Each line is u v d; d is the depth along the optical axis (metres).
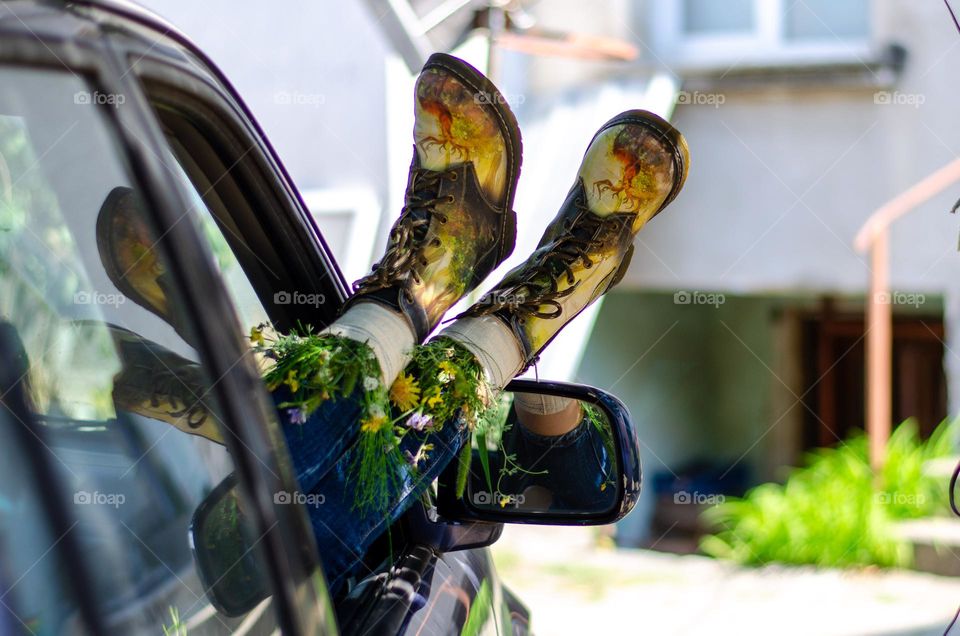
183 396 0.78
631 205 1.52
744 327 7.32
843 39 6.24
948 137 5.98
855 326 7.05
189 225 0.81
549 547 5.33
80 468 0.69
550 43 4.14
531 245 5.34
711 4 6.42
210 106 1.16
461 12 4.07
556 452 1.30
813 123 6.25
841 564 4.80
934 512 4.96
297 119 5.61
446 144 1.44
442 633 1.21
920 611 4.14
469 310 1.35
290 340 1.17
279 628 0.84
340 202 5.47
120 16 0.89
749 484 7.32
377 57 5.46
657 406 7.26
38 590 0.63
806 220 6.30
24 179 0.70
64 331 0.71
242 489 0.82
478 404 1.25
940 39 5.95
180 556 0.76
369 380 1.13
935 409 6.64
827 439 7.22
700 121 6.45
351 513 1.16
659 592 4.57
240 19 5.68
